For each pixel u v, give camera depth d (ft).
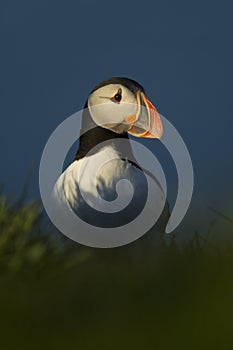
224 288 22.03
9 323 20.52
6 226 31.22
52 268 29.89
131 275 26.58
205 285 23.21
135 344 18.24
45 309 22.13
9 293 24.79
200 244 36.01
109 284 25.18
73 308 22.12
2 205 32.14
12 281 28.35
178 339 18.22
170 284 24.09
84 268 30.42
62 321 20.67
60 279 27.99
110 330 19.21
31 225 30.89
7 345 18.69
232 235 34.78
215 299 20.66
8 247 30.09
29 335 19.24
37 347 18.35
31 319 20.97
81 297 23.50
